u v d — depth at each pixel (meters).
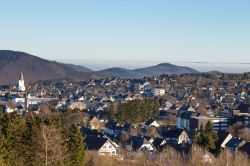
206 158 91.31
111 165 87.94
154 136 133.38
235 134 142.88
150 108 196.75
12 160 60.97
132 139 118.12
